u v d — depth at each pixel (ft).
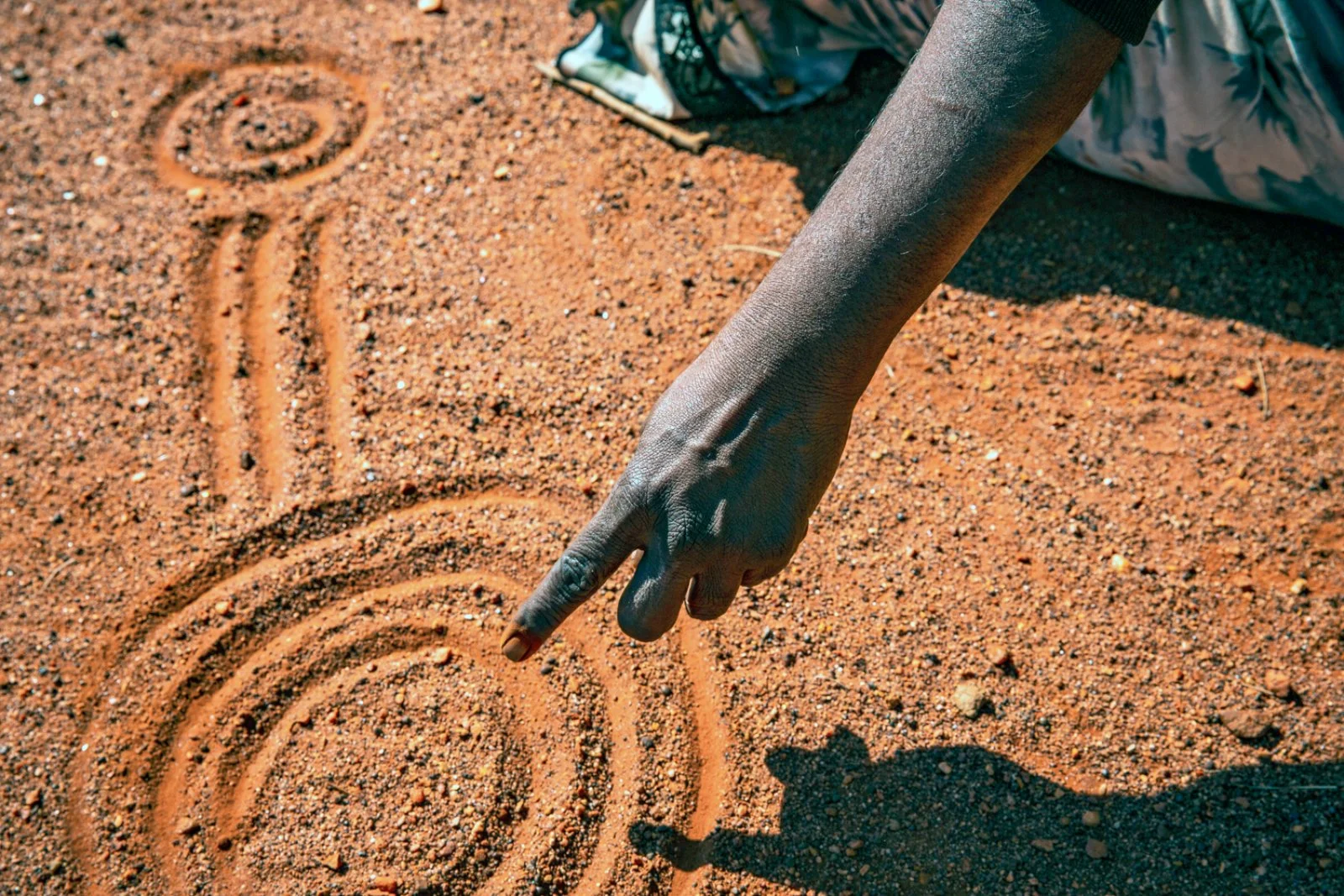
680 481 5.10
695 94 9.83
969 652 7.11
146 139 10.19
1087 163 9.18
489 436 8.18
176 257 9.32
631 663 7.11
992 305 8.71
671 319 8.73
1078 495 7.77
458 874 6.48
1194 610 7.25
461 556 7.64
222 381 8.66
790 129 9.86
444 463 8.04
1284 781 6.58
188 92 10.57
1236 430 7.99
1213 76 7.99
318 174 9.87
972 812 6.55
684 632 7.23
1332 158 8.11
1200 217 9.03
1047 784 6.63
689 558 5.18
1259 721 6.73
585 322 8.74
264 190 9.74
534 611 5.49
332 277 9.15
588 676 7.08
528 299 8.90
